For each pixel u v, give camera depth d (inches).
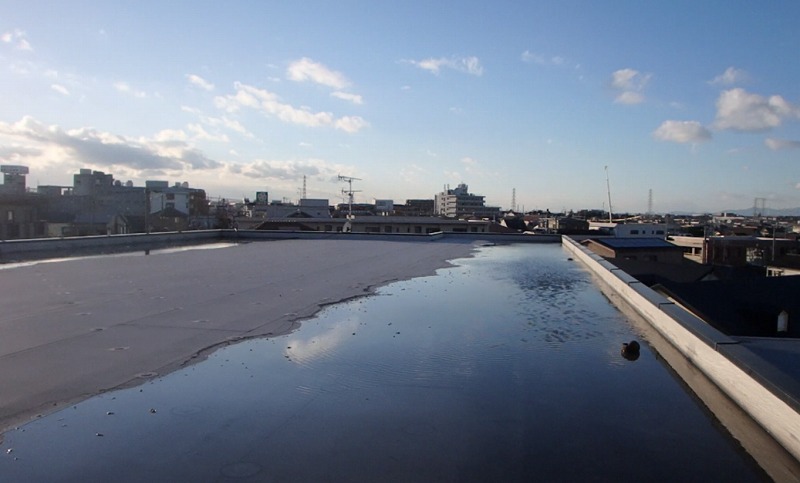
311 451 107.8
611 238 1051.9
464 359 173.0
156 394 137.6
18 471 98.5
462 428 120.0
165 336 194.7
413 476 98.7
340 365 164.4
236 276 362.9
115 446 108.7
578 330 215.8
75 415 123.6
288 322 221.9
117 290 295.1
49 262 442.9
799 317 434.3
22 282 322.0
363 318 233.8
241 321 221.3
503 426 121.5
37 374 150.5
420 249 657.0
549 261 515.2
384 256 544.1
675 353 183.0
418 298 288.5
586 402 136.6
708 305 480.4
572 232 1898.4
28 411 125.6
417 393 141.7
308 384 147.0
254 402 133.3
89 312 234.4
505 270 432.8
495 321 231.3
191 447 108.7
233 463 102.4
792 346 167.6
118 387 142.1
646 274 618.5
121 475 97.4
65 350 174.2
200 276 360.8
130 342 185.6
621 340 200.5
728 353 141.1
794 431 106.1
